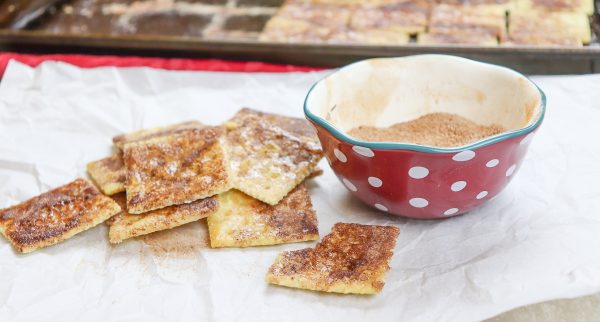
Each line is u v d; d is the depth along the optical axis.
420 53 0.58
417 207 0.44
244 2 0.70
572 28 0.61
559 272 0.42
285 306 0.42
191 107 0.56
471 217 0.45
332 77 0.47
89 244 0.46
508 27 0.63
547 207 0.46
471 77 0.48
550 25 0.62
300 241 0.45
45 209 0.47
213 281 0.43
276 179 0.47
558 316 0.41
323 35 0.63
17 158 0.52
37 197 0.48
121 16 0.68
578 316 0.41
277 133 0.50
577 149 0.50
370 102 0.49
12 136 0.55
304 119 0.52
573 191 0.47
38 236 0.45
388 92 0.49
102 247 0.46
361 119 0.49
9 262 0.45
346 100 0.48
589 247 0.43
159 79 0.59
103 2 0.71
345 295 0.42
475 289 0.41
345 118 0.48
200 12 0.68
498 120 0.47
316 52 0.59
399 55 0.58
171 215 0.45
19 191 0.50
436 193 0.43
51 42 0.63
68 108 0.57
